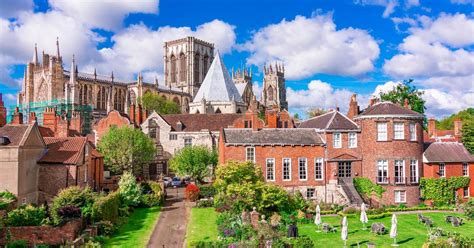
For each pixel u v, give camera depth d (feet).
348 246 138.41
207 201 196.24
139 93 573.74
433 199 216.13
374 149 216.74
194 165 244.22
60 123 240.94
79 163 181.98
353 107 242.78
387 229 162.30
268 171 216.54
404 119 216.33
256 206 172.04
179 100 645.51
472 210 184.65
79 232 132.77
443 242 129.49
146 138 266.98
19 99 523.70
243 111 478.59
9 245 119.65
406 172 214.90
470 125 289.94
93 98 539.70
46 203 173.06
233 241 132.87
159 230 154.10
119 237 144.25
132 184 191.01
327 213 191.31
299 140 221.25
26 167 168.66
